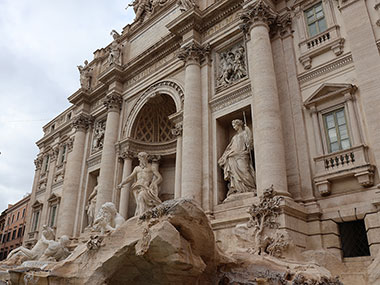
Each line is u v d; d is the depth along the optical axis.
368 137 13.86
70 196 28.39
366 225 12.97
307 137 15.72
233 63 20.05
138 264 8.73
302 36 17.47
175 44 24.12
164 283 8.61
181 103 22.27
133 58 28.14
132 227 8.81
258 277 9.26
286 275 9.03
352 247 13.54
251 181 16.98
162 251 7.76
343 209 13.72
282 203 13.58
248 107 18.17
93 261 9.04
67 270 9.48
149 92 25.42
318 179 14.51
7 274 13.49
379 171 13.02
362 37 15.01
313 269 9.57
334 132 15.07
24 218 53.09
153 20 28.16
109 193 24.84
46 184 37.03
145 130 27.09
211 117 19.69
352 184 13.86
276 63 17.78
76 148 30.11
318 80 16.14
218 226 16.22
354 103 14.60
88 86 32.12
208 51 21.25
